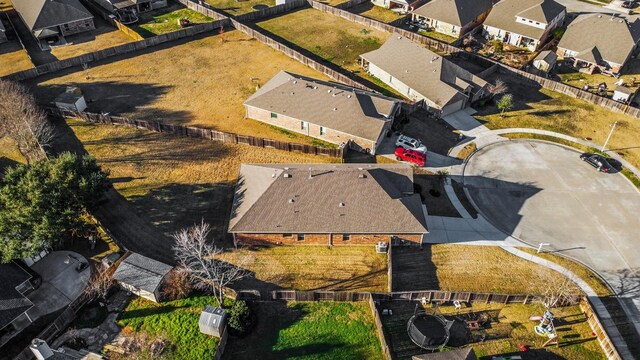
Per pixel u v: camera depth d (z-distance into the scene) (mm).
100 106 63938
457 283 41438
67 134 57875
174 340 36062
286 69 73562
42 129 54000
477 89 64938
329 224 42594
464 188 51531
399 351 35906
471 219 47719
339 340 36562
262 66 74375
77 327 36781
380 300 39250
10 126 51625
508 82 70438
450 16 83188
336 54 78938
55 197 39062
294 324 37656
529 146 57906
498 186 51875
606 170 53594
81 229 41688
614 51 72812
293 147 55656
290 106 58812
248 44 80812
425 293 38625
